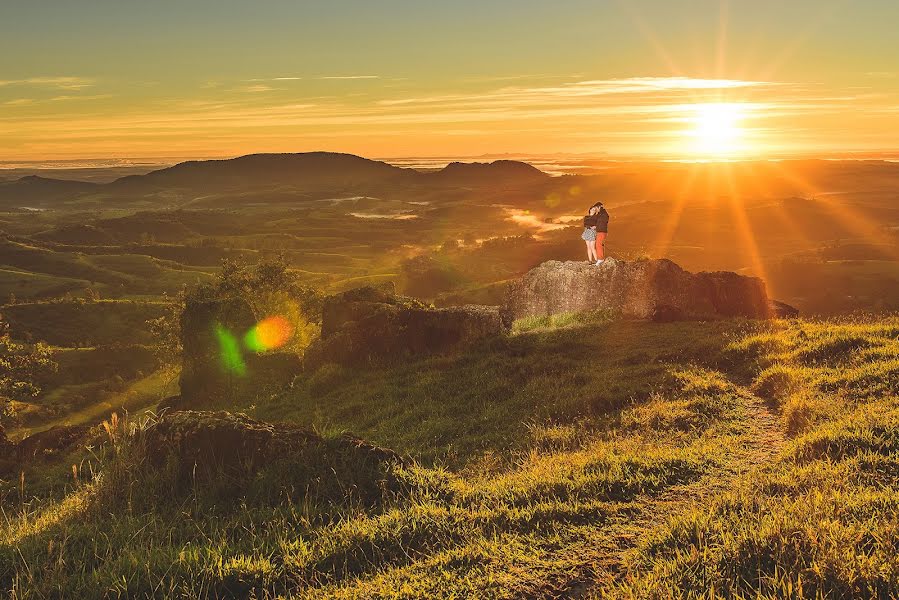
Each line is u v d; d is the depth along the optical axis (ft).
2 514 29.14
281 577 17.72
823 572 15.28
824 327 52.85
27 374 164.96
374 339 75.97
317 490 23.85
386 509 22.25
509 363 59.82
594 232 76.33
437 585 16.78
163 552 18.97
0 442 71.77
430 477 25.21
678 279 72.28
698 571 16.16
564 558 18.28
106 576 17.57
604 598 15.56
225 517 22.88
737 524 18.52
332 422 54.75
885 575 14.87
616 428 37.52
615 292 73.77
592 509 21.58
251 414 68.23
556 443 36.78
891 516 18.26
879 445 25.44
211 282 179.52
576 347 62.08
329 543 19.31
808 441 27.14
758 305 75.10
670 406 38.86
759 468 26.18
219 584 17.24
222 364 86.12
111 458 29.73
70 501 28.40
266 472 25.16
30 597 16.80
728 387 41.73
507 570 17.49
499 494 23.93
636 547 18.65
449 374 61.21
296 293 150.10
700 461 27.12
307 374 78.64
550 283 77.97
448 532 20.20
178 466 26.25
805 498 20.29
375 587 16.78
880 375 35.88
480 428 43.45
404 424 48.49
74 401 344.69
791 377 39.37
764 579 15.30
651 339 60.44
